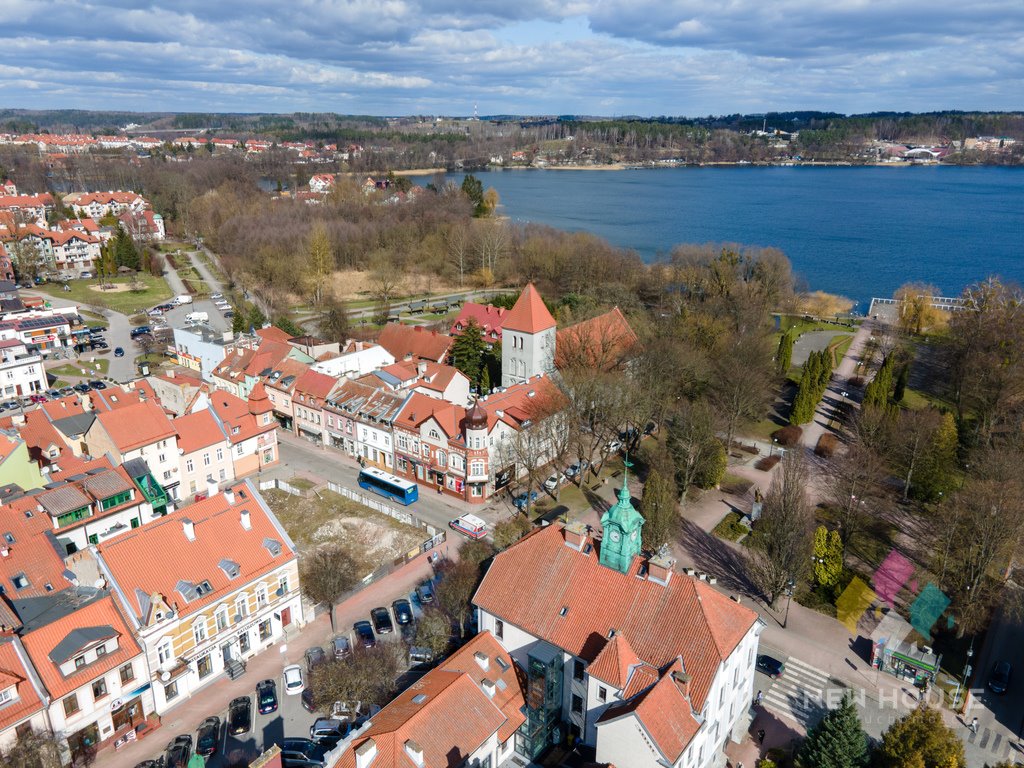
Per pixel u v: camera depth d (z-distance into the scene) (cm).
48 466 10831
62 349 18612
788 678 7519
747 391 12625
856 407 14700
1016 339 13512
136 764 6488
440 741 5638
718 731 6341
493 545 9512
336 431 13075
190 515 7831
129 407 10925
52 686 6262
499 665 6675
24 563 7794
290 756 6456
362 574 9450
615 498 11225
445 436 11150
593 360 13662
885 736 5859
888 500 11081
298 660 7825
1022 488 8800
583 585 6762
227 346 15825
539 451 11338
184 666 7125
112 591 7025
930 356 17575
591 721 6275
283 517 10812
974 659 7806
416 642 7725
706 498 11325
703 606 6197
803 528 8431
